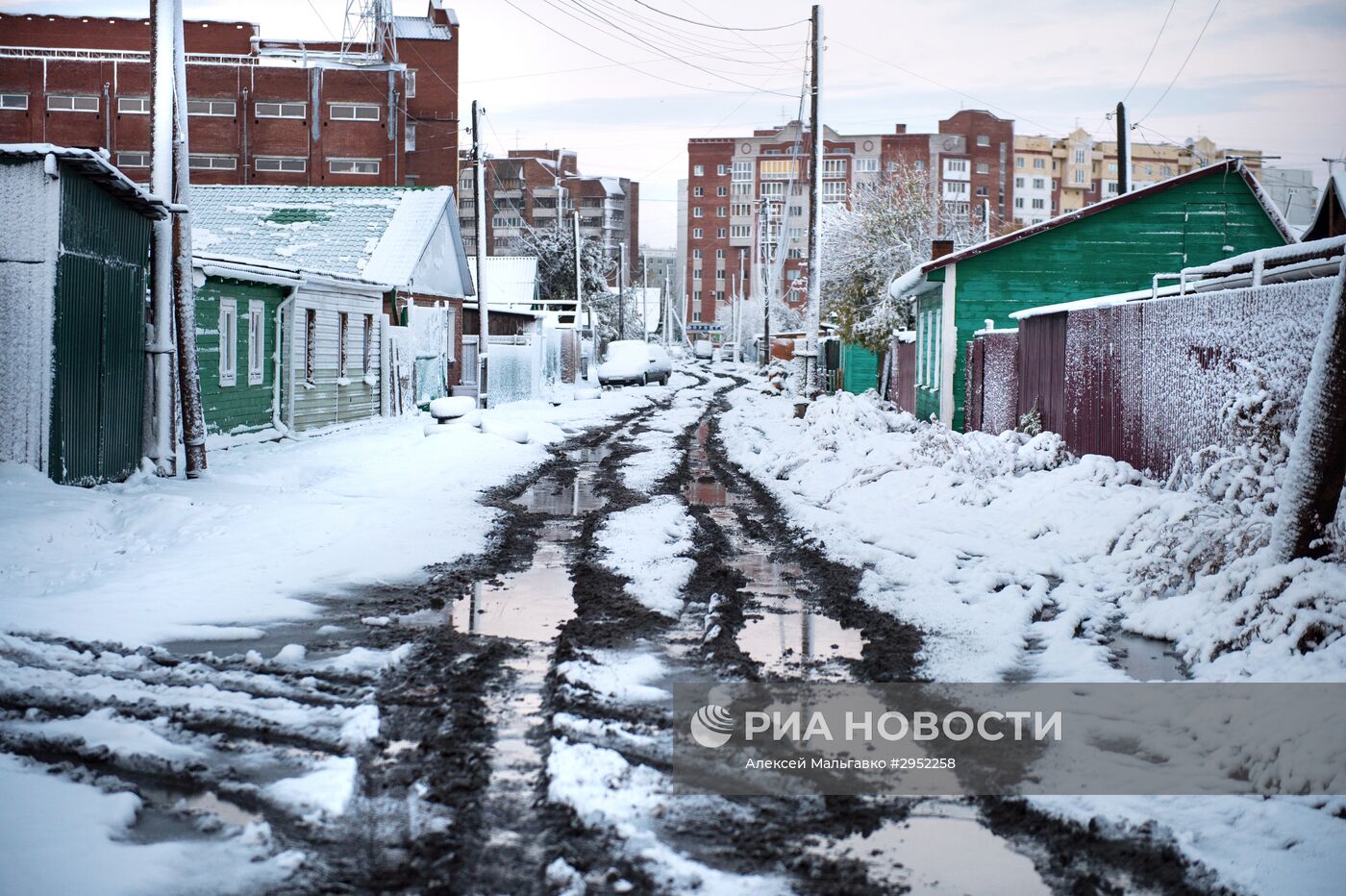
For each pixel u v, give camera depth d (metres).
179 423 18.72
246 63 72.62
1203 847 5.24
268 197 37.69
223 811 5.42
